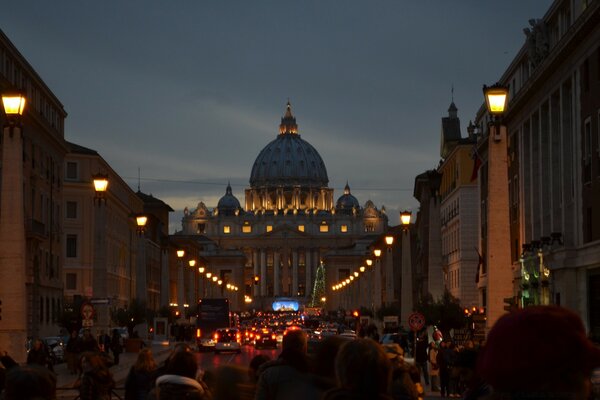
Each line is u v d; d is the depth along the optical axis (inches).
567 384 238.5
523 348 239.8
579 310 2434.8
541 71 2674.7
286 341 518.0
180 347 640.4
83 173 5147.6
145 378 794.2
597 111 2246.6
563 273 2487.7
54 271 4116.6
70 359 2317.9
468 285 4549.7
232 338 4101.9
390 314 4018.2
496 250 1346.0
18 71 3503.9
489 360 243.4
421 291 4259.4
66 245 5098.4
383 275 6860.2
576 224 2449.6
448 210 5024.6
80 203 5118.1
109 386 808.3
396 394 657.6
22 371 408.5
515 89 3243.1
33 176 3681.1
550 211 2716.5
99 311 2783.0
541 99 2787.9
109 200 5398.6
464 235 4559.5
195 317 5595.5
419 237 5354.3
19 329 1483.8
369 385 369.1
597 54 2230.6
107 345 2778.1
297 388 490.9
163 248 4773.6
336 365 377.7
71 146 5172.2
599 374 626.2
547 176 2790.4
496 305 1349.7
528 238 3004.4
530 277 2815.0
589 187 2331.4
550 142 2699.3
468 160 4574.3
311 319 6963.6
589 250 2324.1
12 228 1478.8
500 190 1341.0
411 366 842.2
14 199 1475.1
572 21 2527.1
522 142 3051.2
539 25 2824.8
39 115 3661.4
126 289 6038.4
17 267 1480.1
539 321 242.8
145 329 4325.8
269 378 499.2
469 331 2513.5
